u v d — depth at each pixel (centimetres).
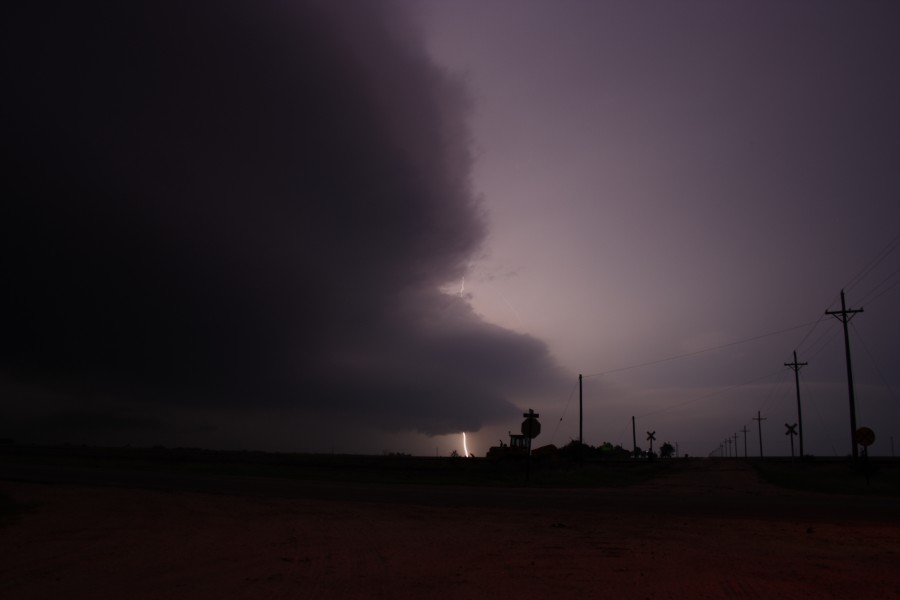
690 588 1069
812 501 2911
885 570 1234
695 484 4569
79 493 3033
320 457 10344
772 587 1077
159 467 5638
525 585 1091
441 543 1571
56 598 1019
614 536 1695
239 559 1355
